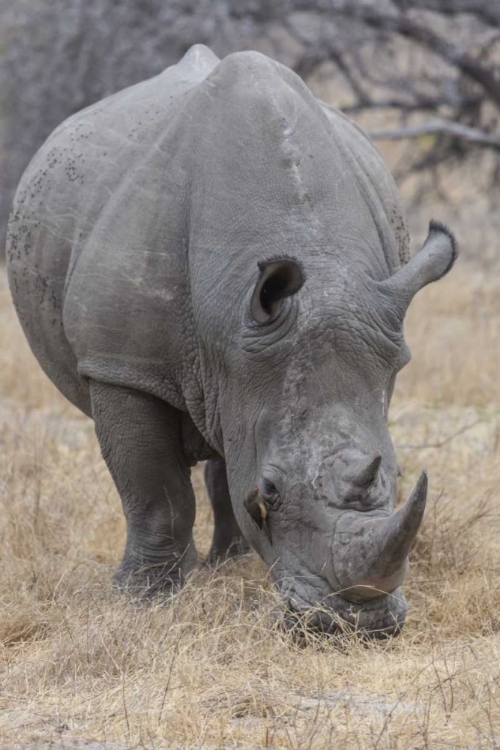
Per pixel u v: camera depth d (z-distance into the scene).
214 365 18.39
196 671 16.31
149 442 20.08
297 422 16.83
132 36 54.72
